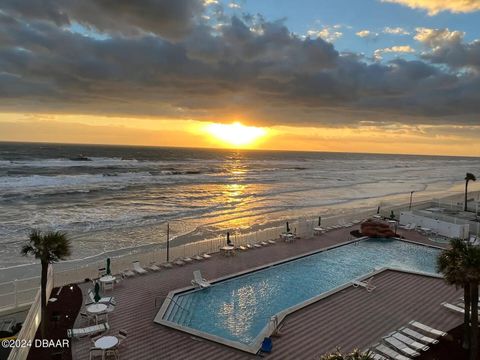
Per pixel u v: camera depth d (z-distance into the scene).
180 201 50.50
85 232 31.88
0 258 24.22
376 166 159.75
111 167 92.06
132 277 19.12
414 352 11.71
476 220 30.98
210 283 18.59
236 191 62.84
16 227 32.47
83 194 52.12
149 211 42.38
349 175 106.31
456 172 134.88
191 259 22.11
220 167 118.44
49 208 41.50
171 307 15.68
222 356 11.80
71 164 91.88
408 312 15.16
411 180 96.62
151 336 12.98
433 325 14.07
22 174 68.88
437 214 31.72
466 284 11.74
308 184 77.44
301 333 13.38
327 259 23.41
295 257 23.06
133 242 29.56
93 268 19.05
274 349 12.27
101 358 11.51
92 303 14.16
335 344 12.66
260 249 25.03
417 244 26.69
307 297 17.58
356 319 14.50
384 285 18.11
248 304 16.61
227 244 24.11
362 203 52.66
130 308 15.30
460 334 13.34
